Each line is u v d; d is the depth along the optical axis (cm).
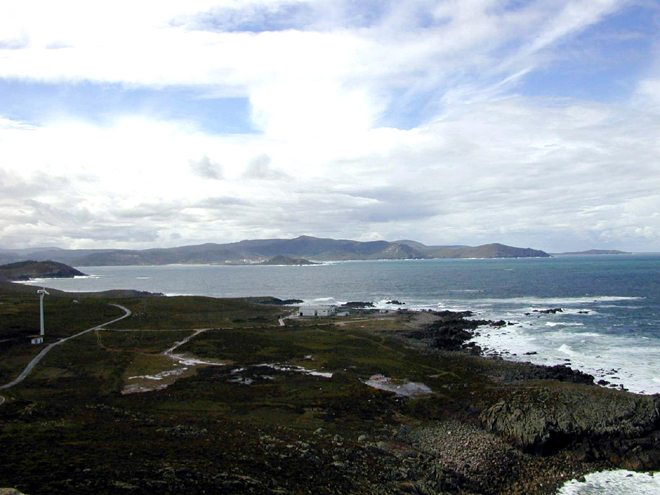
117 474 2717
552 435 4494
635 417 4738
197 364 7631
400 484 3462
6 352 7900
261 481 3008
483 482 3897
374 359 8112
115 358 7850
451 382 6550
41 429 3531
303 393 6084
